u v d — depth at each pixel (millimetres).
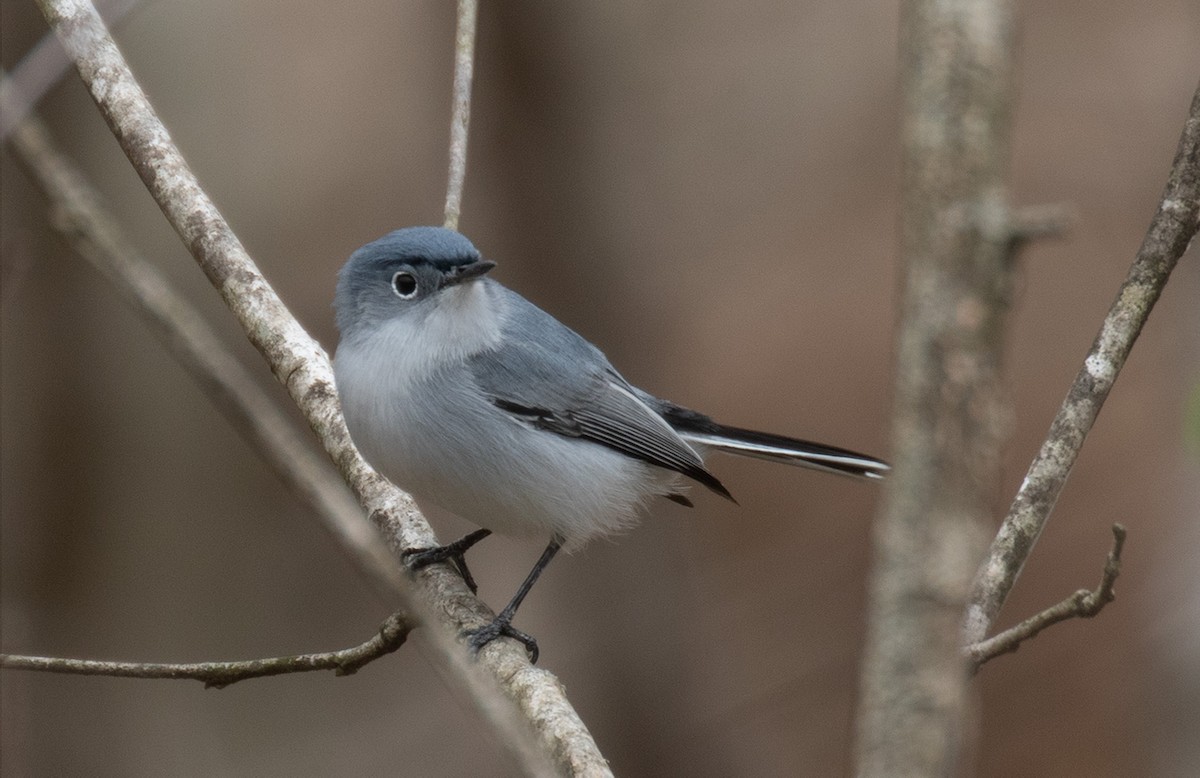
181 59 13609
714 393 14406
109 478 12008
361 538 3236
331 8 14594
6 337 11680
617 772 12289
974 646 4117
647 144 14922
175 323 3152
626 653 12328
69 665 5387
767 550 13922
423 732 12977
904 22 2123
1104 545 12914
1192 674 10203
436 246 6836
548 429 7273
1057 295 14648
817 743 12516
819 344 14672
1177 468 11242
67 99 11570
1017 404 13914
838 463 8070
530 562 13328
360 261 6938
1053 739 11898
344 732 12852
